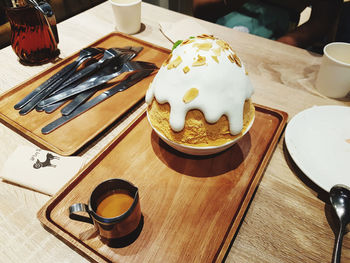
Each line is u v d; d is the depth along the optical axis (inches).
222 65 22.1
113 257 19.9
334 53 33.5
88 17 48.7
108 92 32.8
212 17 58.9
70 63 37.1
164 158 26.9
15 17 32.5
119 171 25.5
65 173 24.7
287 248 20.8
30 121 29.4
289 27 59.8
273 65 38.7
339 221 21.4
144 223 21.9
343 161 25.4
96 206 19.9
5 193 23.7
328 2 51.8
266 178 25.6
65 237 20.3
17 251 20.1
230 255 20.4
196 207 23.1
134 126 29.8
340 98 33.9
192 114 22.5
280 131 28.6
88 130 28.6
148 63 36.2
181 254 20.2
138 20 43.4
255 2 62.5
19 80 35.3
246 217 22.6
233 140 23.4
